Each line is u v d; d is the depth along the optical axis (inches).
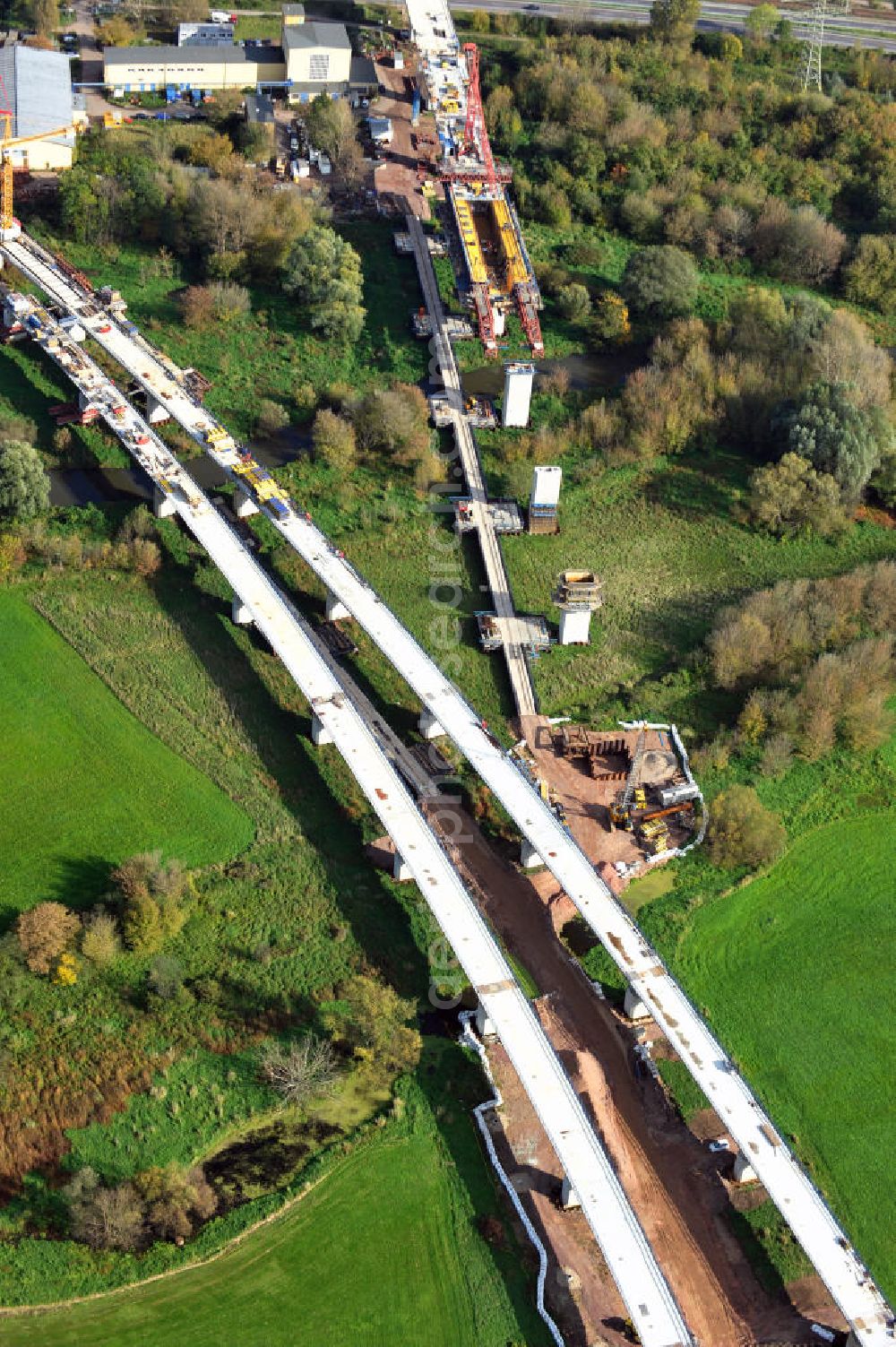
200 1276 6638.8
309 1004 7701.8
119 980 7701.8
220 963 7844.5
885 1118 7549.2
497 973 7687.0
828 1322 6727.4
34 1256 6648.6
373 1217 6889.8
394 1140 7180.1
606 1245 6643.7
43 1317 6481.3
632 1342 6505.9
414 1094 7367.1
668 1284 6535.4
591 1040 7805.1
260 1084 7357.3
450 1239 6830.7
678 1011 7716.5
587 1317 6584.6
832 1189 7249.0
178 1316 6501.0
